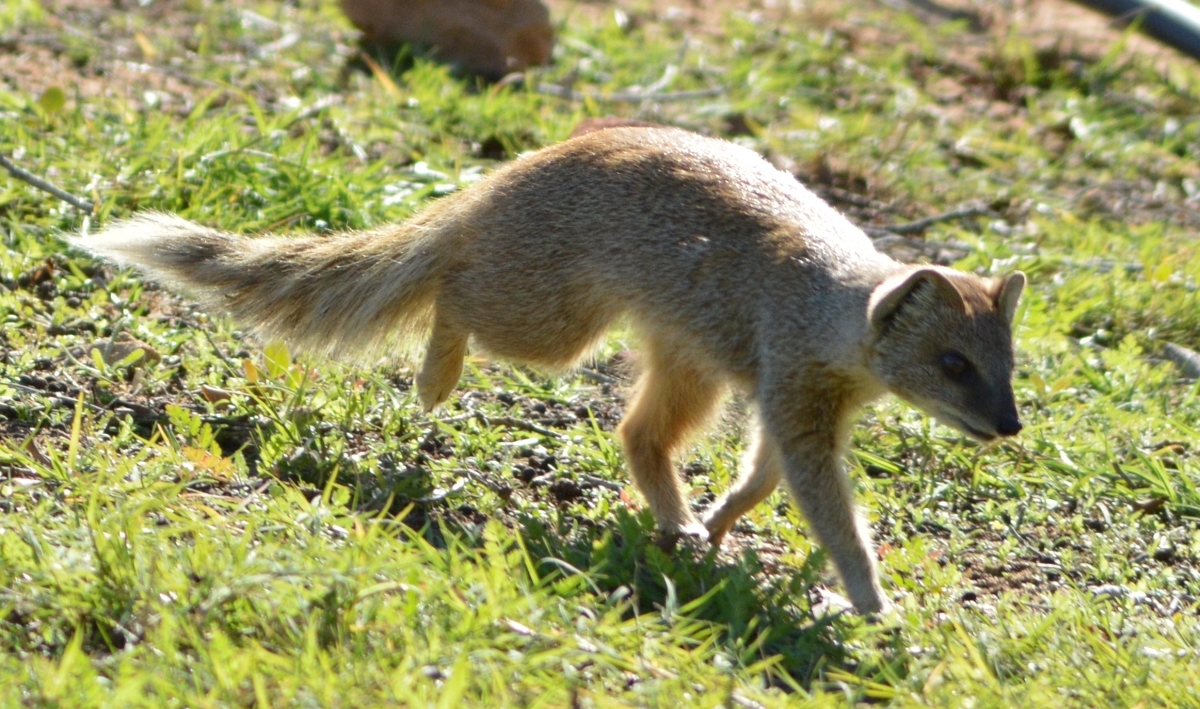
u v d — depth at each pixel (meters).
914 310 7.29
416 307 9.12
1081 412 10.11
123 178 10.98
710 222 8.05
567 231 8.35
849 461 9.38
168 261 9.02
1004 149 15.98
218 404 8.74
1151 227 13.63
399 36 16.17
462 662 5.31
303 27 16.64
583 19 18.48
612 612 6.22
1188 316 12.02
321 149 12.87
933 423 9.93
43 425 8.17
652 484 8.45
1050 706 6.06
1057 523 8.77
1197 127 17.23
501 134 13.70
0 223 10.43
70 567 5.96
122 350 9.16
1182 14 19.58
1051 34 20.62
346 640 5.79
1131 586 8.01
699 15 20.12
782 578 7.32
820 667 6.52
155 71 14.17
